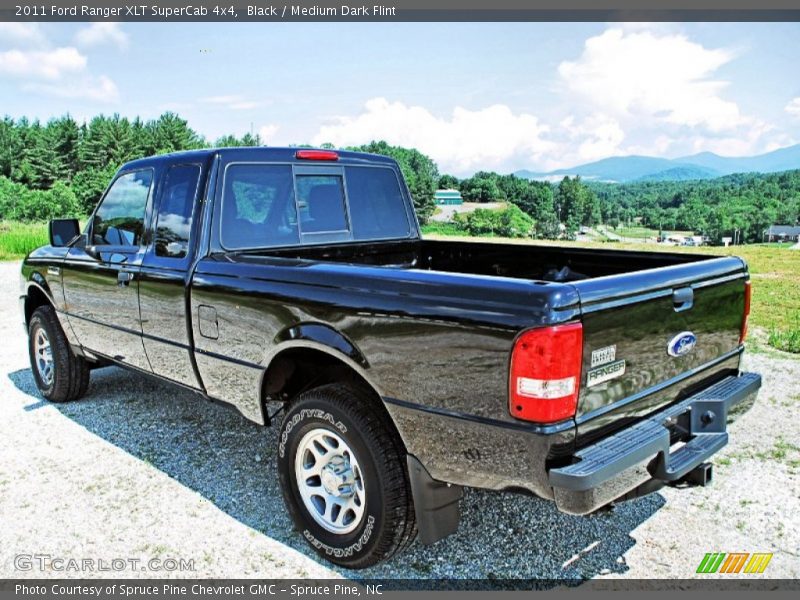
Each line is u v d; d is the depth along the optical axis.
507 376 2.35
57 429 4.88
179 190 4.00
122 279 4.30
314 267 3.12
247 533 3.43
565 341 2.27
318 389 3.08
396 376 2.72
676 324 2.86
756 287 12.23
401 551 3.00
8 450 4.48
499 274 4.70
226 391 3.69
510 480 2.45
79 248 4.85
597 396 2.46
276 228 4.14
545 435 2.29
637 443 2.51
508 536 3.38
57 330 5.27
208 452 4.45
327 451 3.10
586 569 3.09
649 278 2.68
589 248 4.20
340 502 3.08
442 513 2.77
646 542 3.32
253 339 3.38
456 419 2.53
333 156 4.48
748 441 4.59
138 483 3.99
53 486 3.95
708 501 3.74
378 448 2.83
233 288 3.46
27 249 19.91
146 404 5.44
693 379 3.07
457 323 2.48
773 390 5.72
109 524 3.51
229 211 3.91
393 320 2.70
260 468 4.20
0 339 8.12
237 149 3.97
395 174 4.96
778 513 3.60
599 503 2.36
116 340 4.55
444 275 2.62
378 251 4.75
